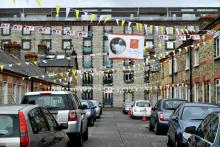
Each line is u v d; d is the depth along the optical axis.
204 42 26.23
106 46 75.56
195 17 74.94
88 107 27.53
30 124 7.74
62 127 10.09
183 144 12.41
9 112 7.74
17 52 39.78
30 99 13.86
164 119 19.94
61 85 49.09
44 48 57.84
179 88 38.34
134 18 75.00
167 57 44.62
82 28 73.94
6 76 26.50
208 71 28.03
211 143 7.43
